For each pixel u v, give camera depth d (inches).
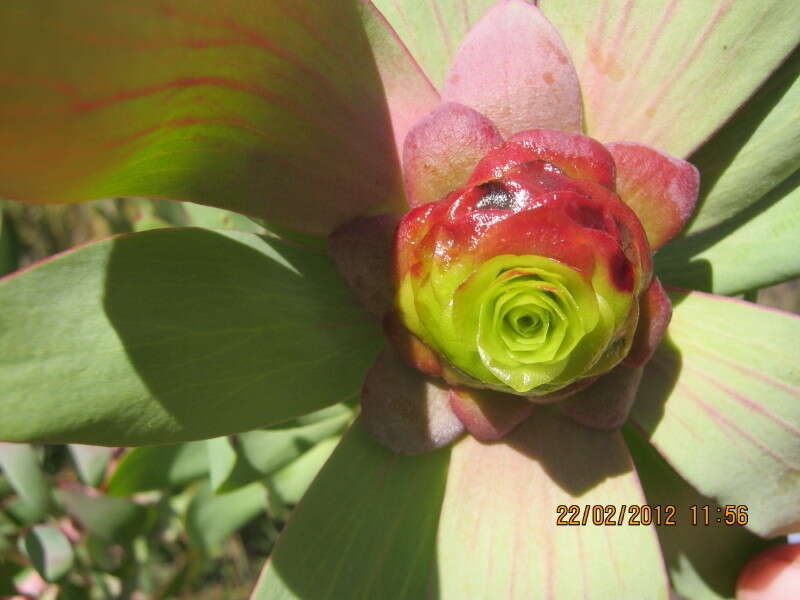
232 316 4.1
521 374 3.5
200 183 3.9
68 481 9.1
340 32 3.9
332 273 4.5
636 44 4.5
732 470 4.5
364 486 4.5
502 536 4.4
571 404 4.3
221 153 3.9
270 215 4.2
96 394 3.7
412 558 4.5
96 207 9.5
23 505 7.7
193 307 4.0
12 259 7.6
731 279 5.0
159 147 3.5
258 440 6.6
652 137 4.5
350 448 4.5
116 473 6.7
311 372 4.3
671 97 4.4
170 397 3.9
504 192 3.6
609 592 4.2
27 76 2.7
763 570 5.5
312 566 4.3
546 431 4.5
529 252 3.4
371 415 4.3
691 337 4.6
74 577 8.5
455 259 3.5
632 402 4.4
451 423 4.4
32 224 11.7
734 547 5.6
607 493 4.4
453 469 4.5
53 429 3.6
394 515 4.5
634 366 4.2
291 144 4.0
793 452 4.4
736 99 4.4
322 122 4.0
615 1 4.5
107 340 3.8
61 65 2.8
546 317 3.4
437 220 3.8
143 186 3.7
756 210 5.1
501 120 4.3
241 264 4.2
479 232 3.4
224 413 4.0
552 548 4.3
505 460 4.5
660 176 4.2
